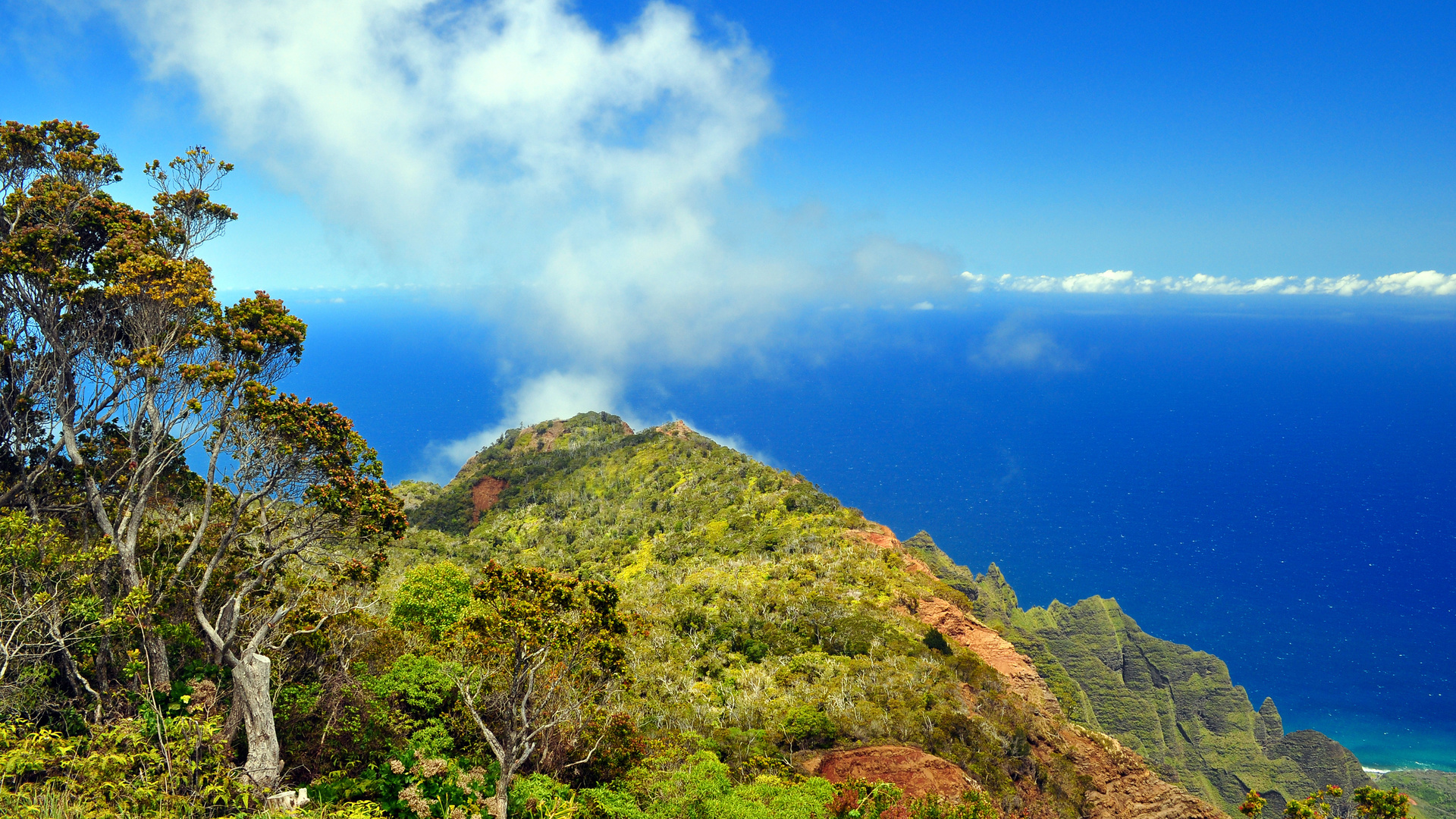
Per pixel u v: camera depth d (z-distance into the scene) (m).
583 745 25.34
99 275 22.03
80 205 23.88
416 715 24.27
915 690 52.88
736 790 29.17
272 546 23.30
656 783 26.69
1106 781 51.38
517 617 19.44
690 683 53.19
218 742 16.47
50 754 14.96
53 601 18.48
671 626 66.94
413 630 32.81
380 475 23.08
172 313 21.95
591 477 139.38
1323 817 26.64
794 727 44.84
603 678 23.89
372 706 22.94
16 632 18.20
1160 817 49.78
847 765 41.78
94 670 20.41
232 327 21.14
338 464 21.98
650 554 96.44
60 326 22.36
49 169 24.56
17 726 15.77
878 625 63.81
